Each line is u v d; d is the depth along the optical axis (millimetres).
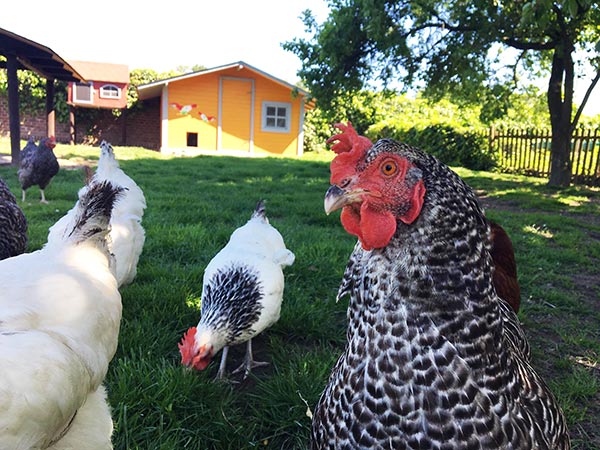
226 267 1740
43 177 4227
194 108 11336
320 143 12812
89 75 11891
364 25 6230
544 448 731
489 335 706
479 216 729
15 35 5922
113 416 1299
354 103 12055
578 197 5598
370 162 703
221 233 3049
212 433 1332
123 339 1662
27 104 12039
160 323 1826
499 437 679
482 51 6062
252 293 1654
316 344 1860
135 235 2043
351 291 833
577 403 1524
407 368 682
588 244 3367
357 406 721
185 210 3848
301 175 6742
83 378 936
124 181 2291
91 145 12531
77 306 1011
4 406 762
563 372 1703
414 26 6223
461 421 670
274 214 3910
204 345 1556
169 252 2717
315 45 6914
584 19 5652
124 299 2006
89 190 1290
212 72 11258
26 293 990
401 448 687
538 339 1949
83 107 12258
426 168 704
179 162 8086
